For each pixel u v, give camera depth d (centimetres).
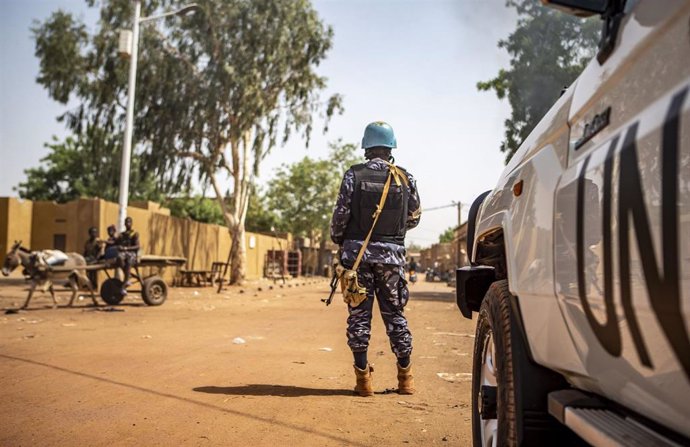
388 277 495
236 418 409
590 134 195
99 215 2062
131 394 473
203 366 605
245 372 577
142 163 2734
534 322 230
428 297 2114
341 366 625
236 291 2359
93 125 2722
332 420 411
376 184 491
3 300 1528
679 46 146
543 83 1393
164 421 397
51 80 2681
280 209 5516
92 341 792
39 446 342
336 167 5409
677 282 130
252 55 2619
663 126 138
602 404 203
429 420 417
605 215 168
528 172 252
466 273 342
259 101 2620
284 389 505
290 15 2658
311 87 2803
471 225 371
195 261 2833
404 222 506
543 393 240
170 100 2627
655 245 139
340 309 1445
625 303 154
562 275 200
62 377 538
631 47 172
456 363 662
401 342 501
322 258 5847
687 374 133
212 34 2611
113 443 349
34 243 2708
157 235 2427
